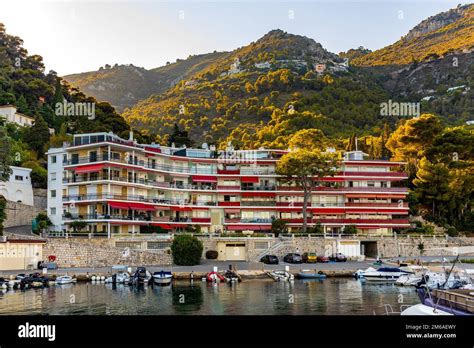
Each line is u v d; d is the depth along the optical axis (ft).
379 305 180.55
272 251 315.17
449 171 391.45
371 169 393.29
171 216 364.58
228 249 318.86
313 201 383.86
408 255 338.34
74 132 473.26
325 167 352.28
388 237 337.93
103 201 321.11
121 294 209.56
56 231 313.53
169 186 364.38
